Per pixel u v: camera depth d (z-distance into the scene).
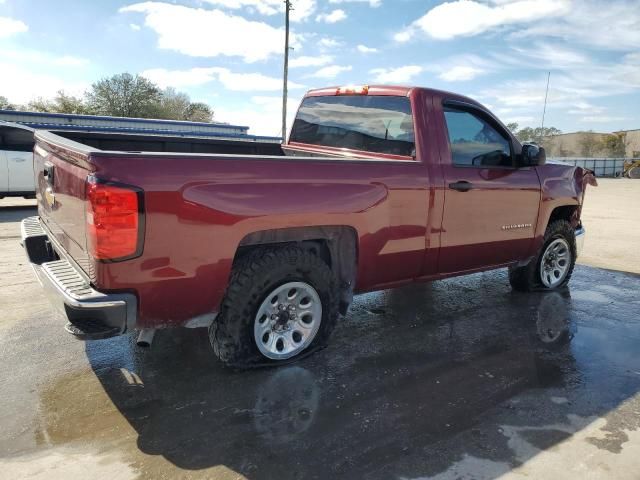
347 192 3.27
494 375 3.46
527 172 4.59
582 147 73.94
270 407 2.93
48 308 4.51
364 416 2.87
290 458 2.47
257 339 3.20
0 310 4.43
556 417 2.93
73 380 3.21
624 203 17.62
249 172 2.85
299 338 3.47
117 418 2.79
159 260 2.61
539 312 4.84
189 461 2.43
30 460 2.40
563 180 5.03
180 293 2.74
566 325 4.50
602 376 3.49
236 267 3.11
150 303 2.66
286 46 29.78
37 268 3.27
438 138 3.86
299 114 5.23
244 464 2.42
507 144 4.41
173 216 2.61
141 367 3.40
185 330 4.04
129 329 2.61
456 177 3.91
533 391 3.24
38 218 4.20
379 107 4.15
